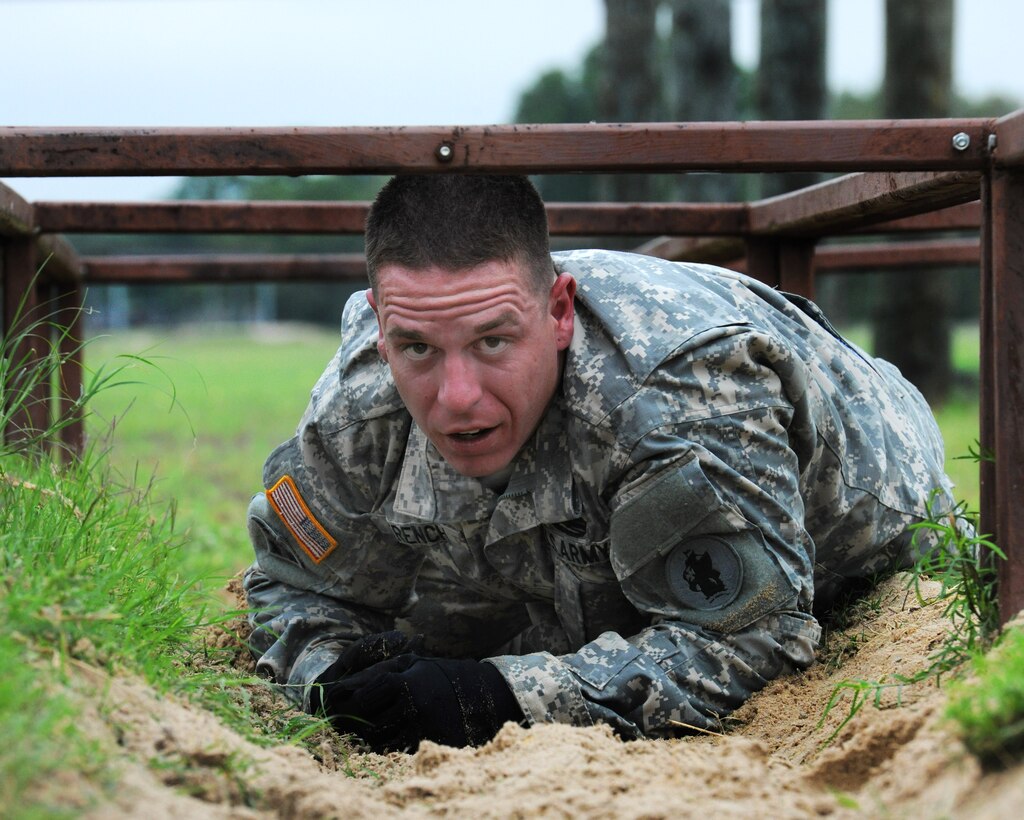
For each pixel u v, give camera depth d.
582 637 4.04
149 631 3.38
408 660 3.60
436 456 3.88
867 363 4.58
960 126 3.35
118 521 3.89
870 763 2.88
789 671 3.78
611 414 3.54
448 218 3.29
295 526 4.16
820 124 3.37
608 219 6.09
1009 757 2.42
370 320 4.23
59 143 3.28
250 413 21.62
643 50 17.53
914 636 3.80
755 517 3.54
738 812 2.56
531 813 2.63
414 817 2.70
